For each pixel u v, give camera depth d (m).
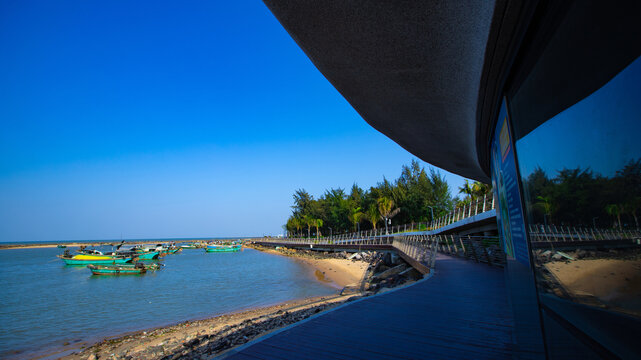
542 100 1.90
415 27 3.03
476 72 3.43
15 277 34.09
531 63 2.10
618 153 1.08
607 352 1.28
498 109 3.51
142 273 35.72
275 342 4.73
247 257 61.41
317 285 25.48
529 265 2.47
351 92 4.70
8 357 11.96
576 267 1.56
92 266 35.12
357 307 6.87
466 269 13.24
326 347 4.52
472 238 17.53
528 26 1.94
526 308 2.74
